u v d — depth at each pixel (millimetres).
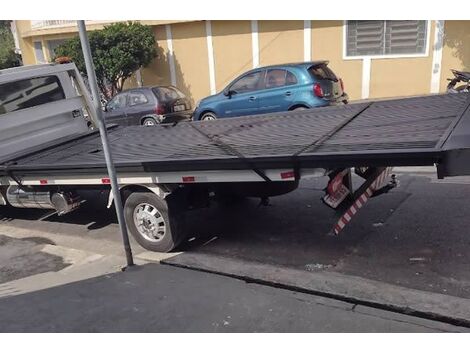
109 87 17516
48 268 4910
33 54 22656
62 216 6832
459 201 5715
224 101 10977
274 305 3711
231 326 3457
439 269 4137
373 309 3576
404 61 13727
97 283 4340
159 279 4332
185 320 3584
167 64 17688
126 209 5082
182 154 4723
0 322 3764
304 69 9820
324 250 4750
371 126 4680
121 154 5383
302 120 5742
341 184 4348
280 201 6348
